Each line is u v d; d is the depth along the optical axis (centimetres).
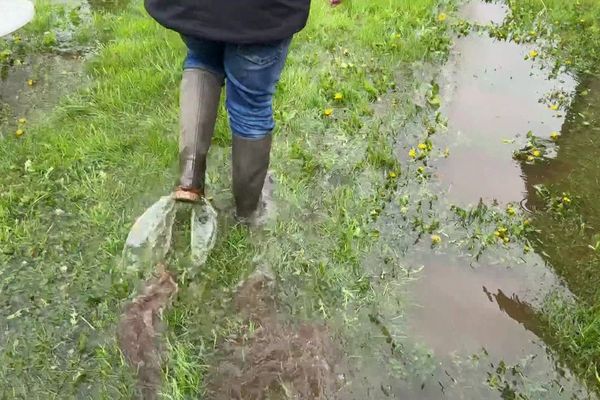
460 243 331
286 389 254
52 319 277
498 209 357
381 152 386
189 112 280
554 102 470
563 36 571
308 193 358
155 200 343
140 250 302
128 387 251
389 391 256
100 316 279
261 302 290
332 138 404
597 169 397
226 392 252
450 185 374
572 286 310
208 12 247
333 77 470
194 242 306
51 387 251
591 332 278
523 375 265
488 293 304
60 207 336
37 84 449
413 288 304
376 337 278
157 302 285
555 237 340
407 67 500
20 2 447
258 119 286
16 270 299
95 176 358
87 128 393
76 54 493
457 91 473
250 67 264
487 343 279
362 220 339
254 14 246
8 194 337
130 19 549
